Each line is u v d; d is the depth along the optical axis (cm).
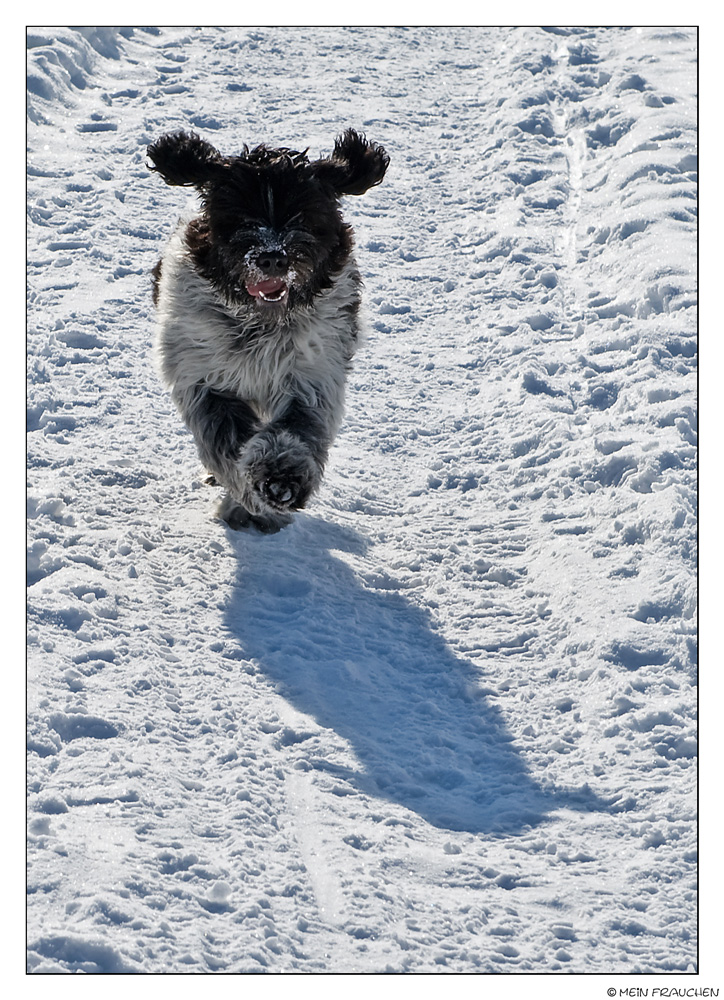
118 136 1936
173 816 712
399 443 1272
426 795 772
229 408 1035
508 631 958
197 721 805
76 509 1052
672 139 1861
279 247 915
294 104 2123
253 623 927
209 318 1010
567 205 1772
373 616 967
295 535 1060
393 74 2303
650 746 816
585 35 2388
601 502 1112
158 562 991
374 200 1816
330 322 1032
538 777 796
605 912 679
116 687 822
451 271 1638
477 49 2459
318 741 799
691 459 1139
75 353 1346
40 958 601
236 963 618
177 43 2367
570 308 1504
